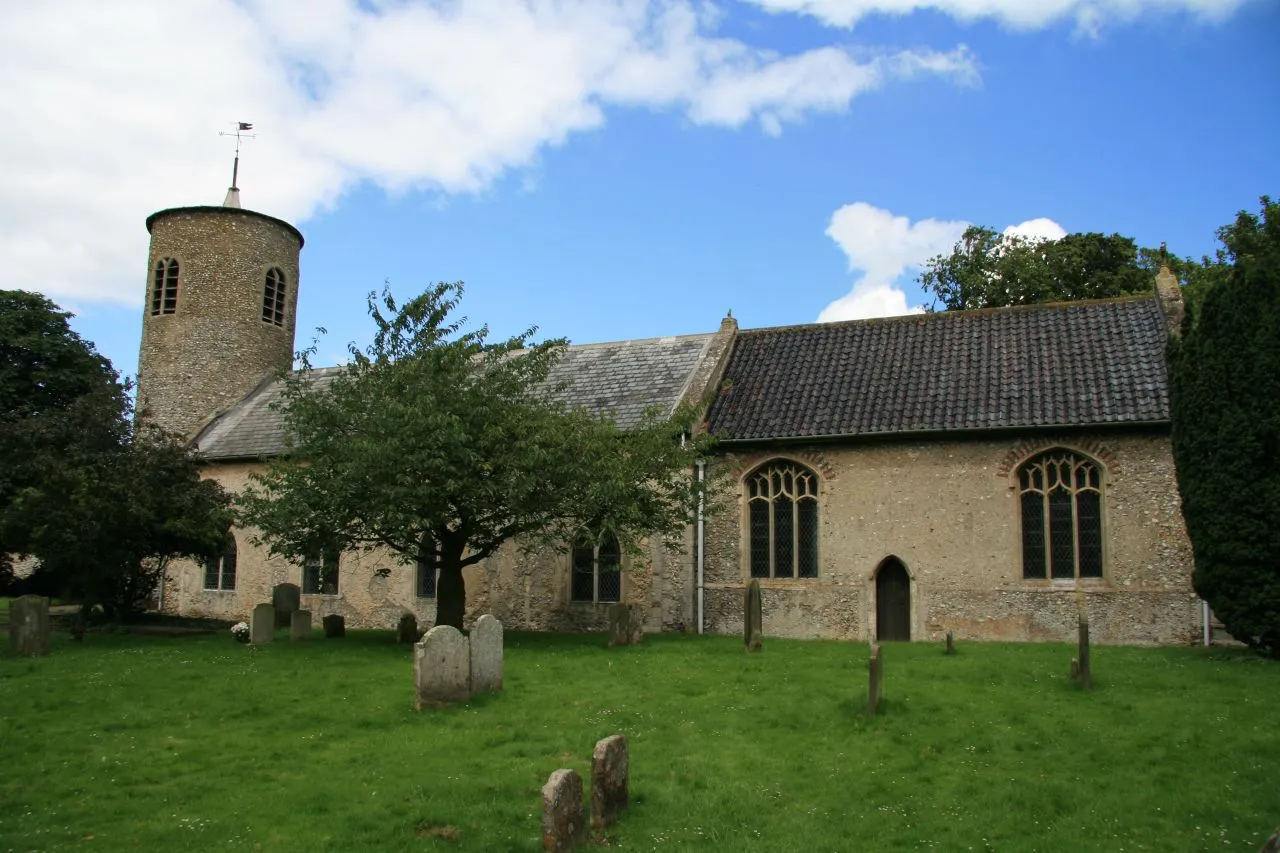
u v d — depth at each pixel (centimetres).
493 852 775
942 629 2167
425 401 1825
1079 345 2333
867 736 1121
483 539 2094
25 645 1805
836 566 2277
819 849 788
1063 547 2130
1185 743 1068
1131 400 2094
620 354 2938
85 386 3584
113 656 1808
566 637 2206
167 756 1053
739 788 935
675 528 2077
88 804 891
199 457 2475
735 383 2586
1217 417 1706
